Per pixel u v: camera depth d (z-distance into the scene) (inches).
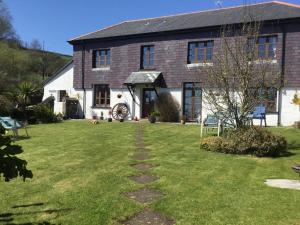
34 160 394.3
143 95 979.3
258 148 421.4
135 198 259.8
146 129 698.8
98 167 357.1
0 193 270.4
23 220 217.3
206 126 636.1
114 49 1025.5
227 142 438.6
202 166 363.3
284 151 445.7
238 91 462.3
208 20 906.1
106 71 1039.6
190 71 890.7
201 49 885.2
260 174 333.7
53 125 804.0
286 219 219.3
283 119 775.7
